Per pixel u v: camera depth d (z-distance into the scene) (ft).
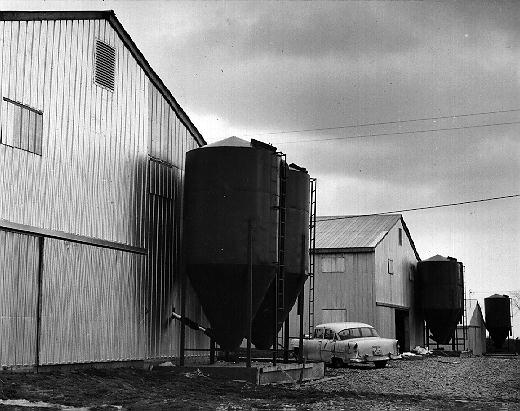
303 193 75.66
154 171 69.62
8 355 48.98
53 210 54.44
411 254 150.20
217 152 66.13
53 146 55.06
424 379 71.10
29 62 53.01
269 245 65.98
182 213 74.28
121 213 63.57
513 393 57.77
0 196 48.93
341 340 90.89
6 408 37.83
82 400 42.50
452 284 145.59
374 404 46.16
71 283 56.03
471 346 175.63
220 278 65.16
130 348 63.57
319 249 127.65
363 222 137.80
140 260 66.13
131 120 66.13
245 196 65.31
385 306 128.06
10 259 49.62
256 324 73.51
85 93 59.62
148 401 44.29
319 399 49.08
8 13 50.88
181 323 67.82
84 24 59.82
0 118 49.47
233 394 51.65
